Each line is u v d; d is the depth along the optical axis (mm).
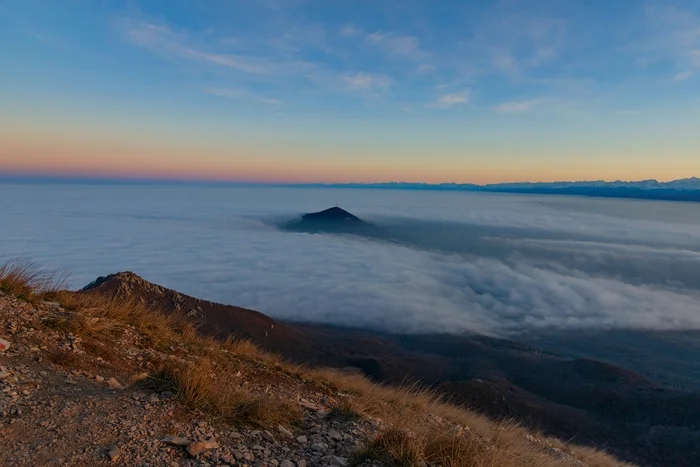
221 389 5137
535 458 6016
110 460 3361
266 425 4719
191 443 3836
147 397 4609
